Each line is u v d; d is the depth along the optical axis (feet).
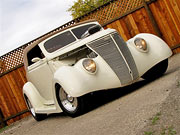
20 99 37.58
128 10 35.94
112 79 20.79
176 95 15.35
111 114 17.61
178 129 11.51
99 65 20.93
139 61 21.91
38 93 27.25
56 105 22.33
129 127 13.82
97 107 21.71
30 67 26.66
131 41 22.90
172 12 35.06
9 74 37.40
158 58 22.35
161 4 35.19
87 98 20.63
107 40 21.52
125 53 21.45
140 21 35.76
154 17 35.47
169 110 13.69
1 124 37.42
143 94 19.27
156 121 13.07
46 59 23.97
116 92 24.84
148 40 23.03
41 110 25.76
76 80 20.08
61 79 20.48
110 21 36.14
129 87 24.77
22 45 36.70
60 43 24.40
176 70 23.70
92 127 16.57
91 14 36.32
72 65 22.75
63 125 20.65
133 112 15.84
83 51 22.74
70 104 21.49
